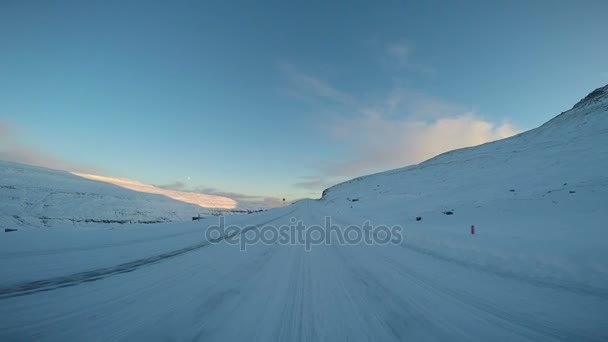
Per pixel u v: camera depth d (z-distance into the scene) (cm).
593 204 1448
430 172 6438
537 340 316
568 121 5494
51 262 556
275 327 330
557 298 463
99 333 292
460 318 376
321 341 298
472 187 3073
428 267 694
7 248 636
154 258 666
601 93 5869
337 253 870
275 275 579
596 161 2417
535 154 3966
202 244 917
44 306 352
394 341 304
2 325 295
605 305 428
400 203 3444
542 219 1375
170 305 382
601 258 632
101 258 625
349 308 404
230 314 363
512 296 473
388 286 523
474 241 983
